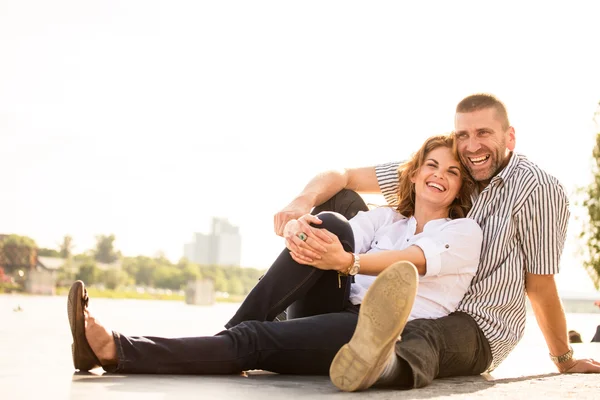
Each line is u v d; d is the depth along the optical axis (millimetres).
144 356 2268
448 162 2883
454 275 2682
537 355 4441
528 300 3131
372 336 1964
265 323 2408
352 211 3279
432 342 2438
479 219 2898
